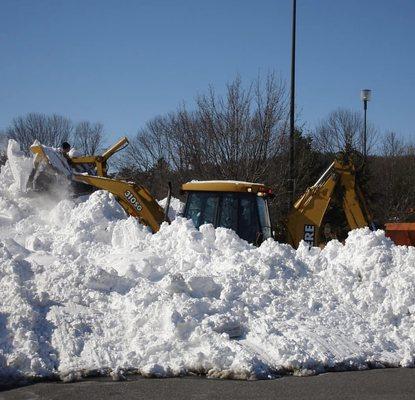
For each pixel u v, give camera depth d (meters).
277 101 24.97
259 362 8.27
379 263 11.37
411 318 10.15
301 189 26.64
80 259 10.69
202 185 15.53
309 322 9.56
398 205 39.06
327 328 9.48
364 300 10.46
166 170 34.00
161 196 32.75
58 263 10.38
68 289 9.50
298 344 8.79
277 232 16.56
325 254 12.12
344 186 16.58
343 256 11.91
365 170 30.42
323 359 8.55
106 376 8.01
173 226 12.12
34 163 16.56
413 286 10.59
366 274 11.25
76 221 13.52
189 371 8.17
